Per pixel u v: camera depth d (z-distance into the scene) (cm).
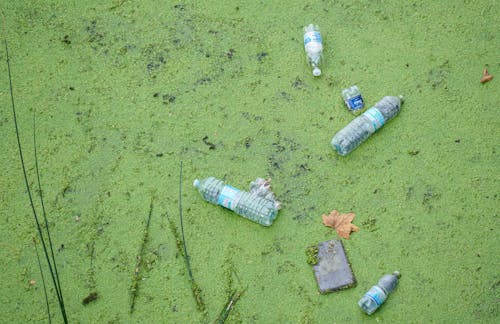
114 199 332
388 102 339
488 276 313
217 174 334
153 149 340
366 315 310
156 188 333
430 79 345
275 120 342
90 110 348
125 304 316
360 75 348
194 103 347
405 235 321
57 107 349
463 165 329
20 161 340
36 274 322
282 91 347
